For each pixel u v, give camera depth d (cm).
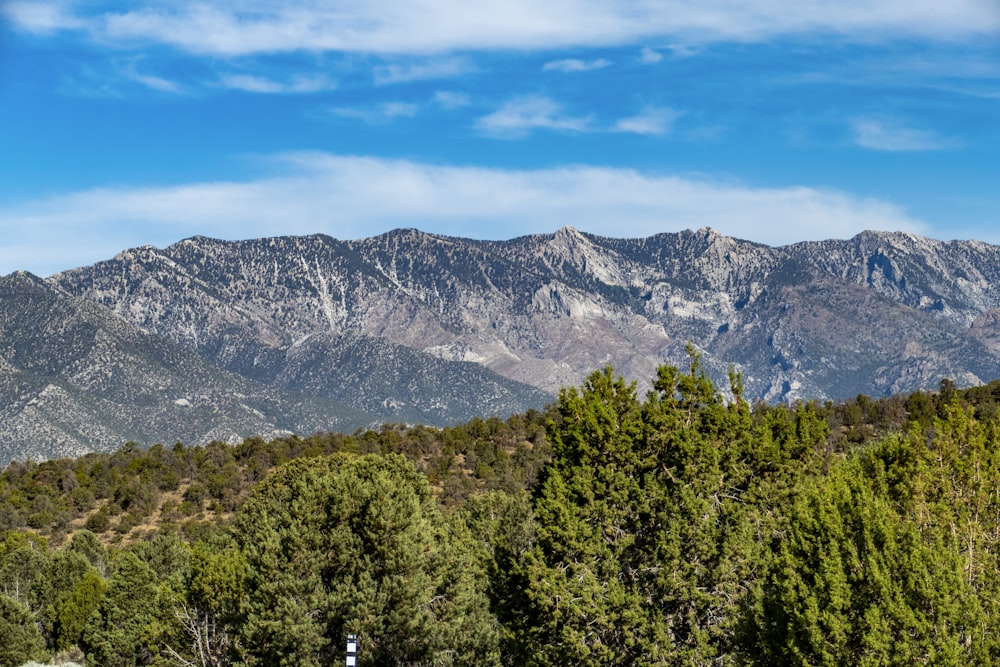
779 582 4562
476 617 7250
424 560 6556
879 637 4131
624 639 5681
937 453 5241
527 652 6094
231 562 6850
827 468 7131
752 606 5091
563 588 5766
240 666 6303
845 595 4284
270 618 6222
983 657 4116
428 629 6488
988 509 5044
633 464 6206
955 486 5128
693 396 6694
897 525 4459
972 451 5278
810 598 4306
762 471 6619
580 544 5919
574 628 5778
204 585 6931
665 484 6191
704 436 6475
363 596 6244
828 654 4238
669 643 5653
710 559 5978
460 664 7100
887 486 5047
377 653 6366
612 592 5716
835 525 4444
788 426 6956
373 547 6469
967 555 4688
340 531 6450
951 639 4094
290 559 6366
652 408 6341
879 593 4253
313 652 6219
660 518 6003
